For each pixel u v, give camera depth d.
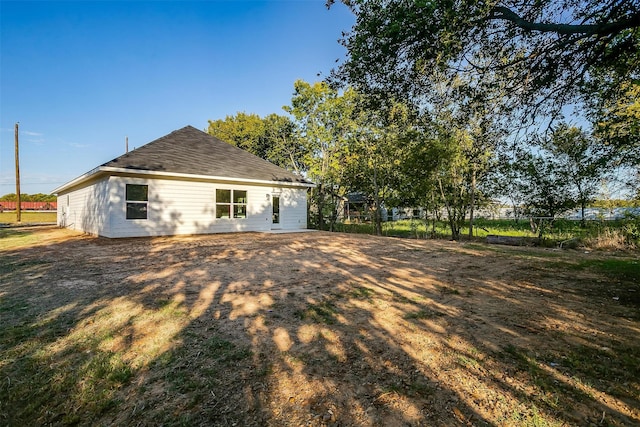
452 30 3.97
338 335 3.17
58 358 2.68
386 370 2.49
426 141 12.73
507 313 3.81
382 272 6.18
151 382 2.32
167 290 4.81
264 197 15.90
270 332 3.24
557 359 2.65
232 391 2.21
